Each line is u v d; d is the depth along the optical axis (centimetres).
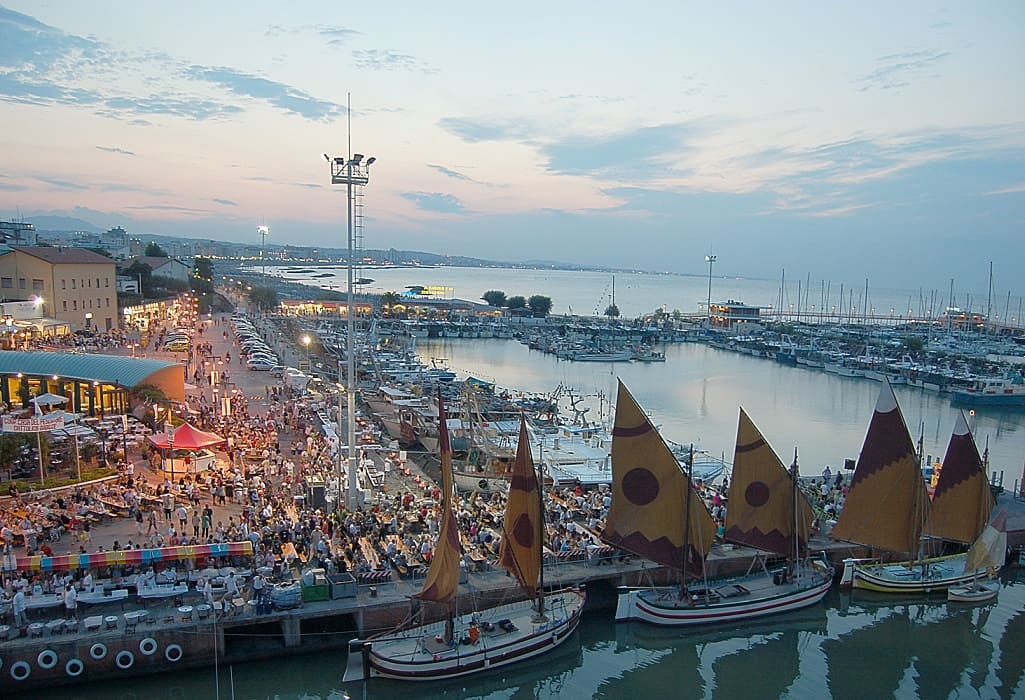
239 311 18250
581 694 3459
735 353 18812
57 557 3278
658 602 3888
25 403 6412
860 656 3822
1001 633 4056
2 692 3008
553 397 10119
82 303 11169
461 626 3556
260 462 5434
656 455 3978
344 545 4047
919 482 4297
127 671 3148
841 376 14825
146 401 6153
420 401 8906
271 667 3378
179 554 3469
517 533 3641
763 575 4309
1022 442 9106
